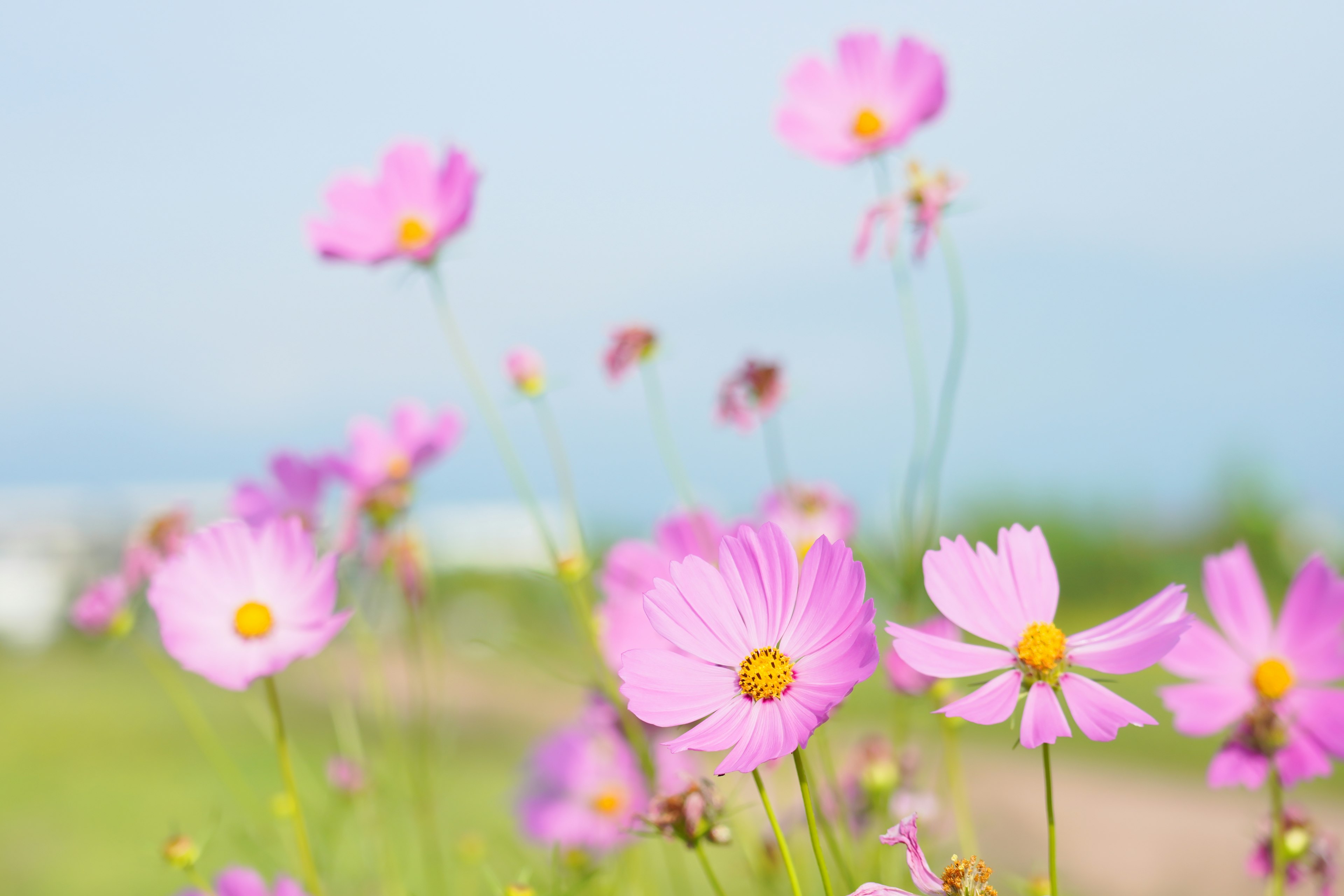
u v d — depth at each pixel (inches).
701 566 30.3
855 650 29.3
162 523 44.3
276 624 35.6
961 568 29.9
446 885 40.9
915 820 29.5
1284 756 32.8
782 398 44.0
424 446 43.2
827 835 34.5
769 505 45.2
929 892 29.3
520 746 69.8
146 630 43.9
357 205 41.6
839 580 29.9
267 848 41.7
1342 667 33.0
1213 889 77.9
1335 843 35.2
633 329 41.6
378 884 41.3
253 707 43.7
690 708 29.7
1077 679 29.4
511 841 44.4
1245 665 33.5
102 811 88.0
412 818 43.1
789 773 40.6
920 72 42.5
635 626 38.7
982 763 81.0
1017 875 46.8
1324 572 33.4
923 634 29.6
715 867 45.2
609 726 39.5
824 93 43.2
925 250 39.3
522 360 41.3
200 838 37.6
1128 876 81.9
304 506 43.3
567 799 45.3
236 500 43.4
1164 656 28.9
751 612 30.1
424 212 41.4
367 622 43.1
